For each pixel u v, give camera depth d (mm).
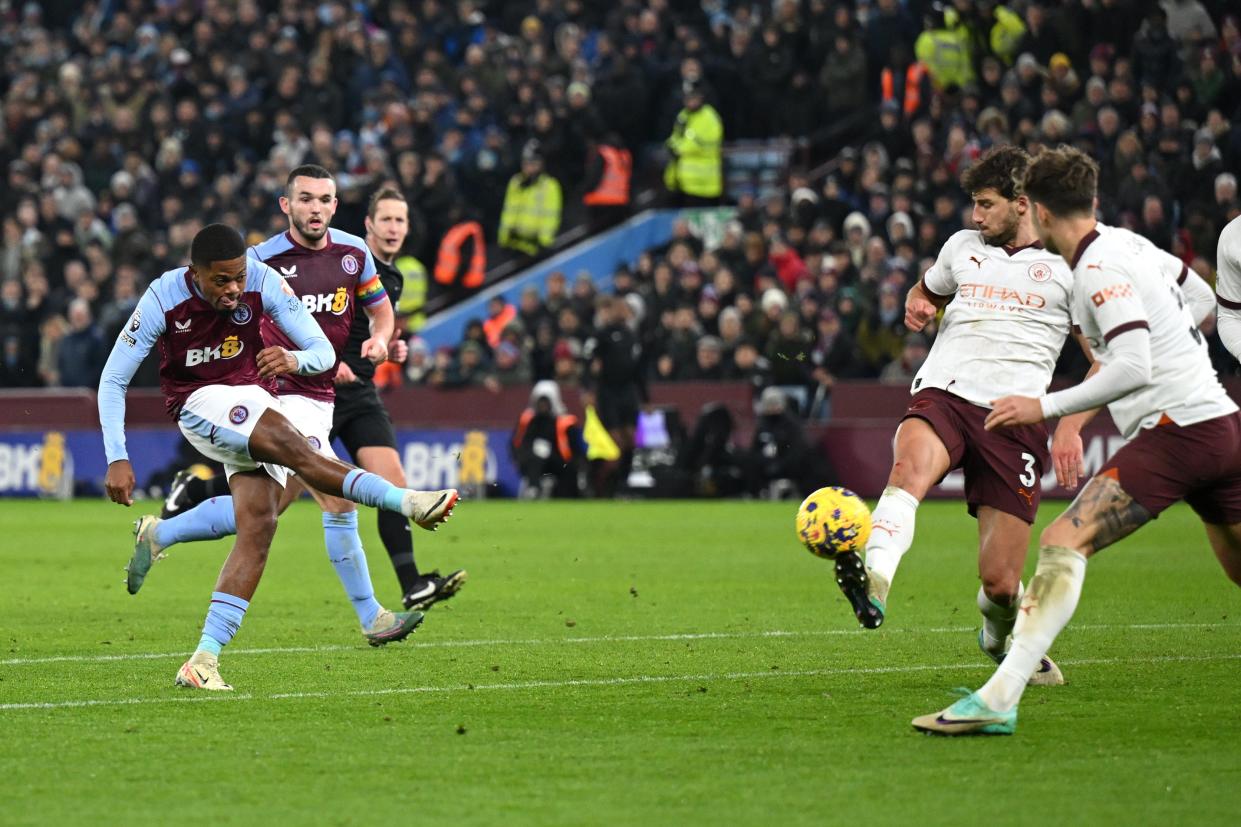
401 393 54125
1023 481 16422
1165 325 13734
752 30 61938
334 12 66812
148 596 25797
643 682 16719
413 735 13773
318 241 20203
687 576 28719
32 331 59156
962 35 54844
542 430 51062
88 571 30141
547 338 54156
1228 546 14438
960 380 16516
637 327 53375
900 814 10977
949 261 17062
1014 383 16406
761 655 18812
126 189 61969
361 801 11375
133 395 55625
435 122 62656
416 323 59906
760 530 39281
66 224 61344
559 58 63344
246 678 17031
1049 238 13812
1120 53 53438
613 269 62000
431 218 60000
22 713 14820
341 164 60500
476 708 15125
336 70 64000
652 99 63156
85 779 12062
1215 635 20469
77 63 69438
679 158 59188
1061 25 53750
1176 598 24719
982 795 11508
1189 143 49188
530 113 62156
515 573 29375
